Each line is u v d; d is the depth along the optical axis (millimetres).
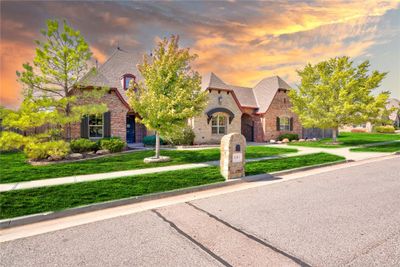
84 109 11805
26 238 4066
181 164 10859
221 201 6098
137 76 20422
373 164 11797
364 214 5000
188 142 18844
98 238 4031
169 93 11266
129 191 6633
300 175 9359
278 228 4359
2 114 10562
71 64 12086
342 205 5617
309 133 28078
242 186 7754
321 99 20656
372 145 20391
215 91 21047
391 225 4414
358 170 10250
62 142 11102
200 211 5352
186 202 6059
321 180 8383
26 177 8031
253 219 4820
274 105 24703
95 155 12984
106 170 9297
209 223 4648
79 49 11945
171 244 3797
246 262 3252
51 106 11922
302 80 21844
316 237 3971
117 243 3840
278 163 11188
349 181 8172
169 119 10852
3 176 8133
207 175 8570
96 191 6562
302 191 6945
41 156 11023
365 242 3760
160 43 11570
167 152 14609
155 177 8172
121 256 3432
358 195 6445
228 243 3816
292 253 3471
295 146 19766
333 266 3115
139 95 12102
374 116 19906
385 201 5891
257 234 4129
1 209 5219
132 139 20875
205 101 11820
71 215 5250
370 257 3311
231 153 8336
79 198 6000
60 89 12719
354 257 3320
